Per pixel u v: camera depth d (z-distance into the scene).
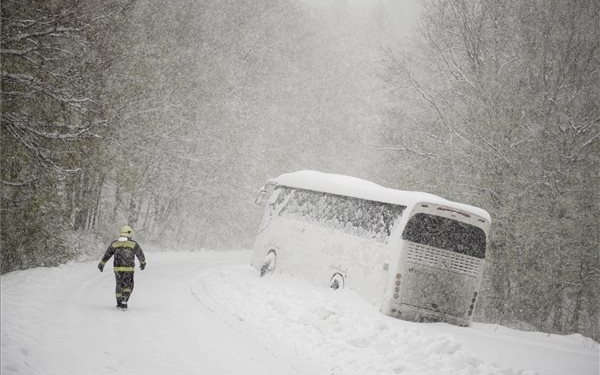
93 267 19.73
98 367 7.68
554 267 22.75
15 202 16.81
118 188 30.47
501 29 27.75
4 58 15.82
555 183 23.86
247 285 16.78
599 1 26.45
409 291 14.40
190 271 22.58
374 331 10.66
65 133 18.41
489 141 24.83
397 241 14.59
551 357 10.98
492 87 25.77
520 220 22.83
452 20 28.70
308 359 9.61
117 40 24.52
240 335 10.95
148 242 33.22
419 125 28.00
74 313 11.09
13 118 15.86
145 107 29.31
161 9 33.88
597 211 23.78
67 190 21.56
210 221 39.91
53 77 17.92
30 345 8.10
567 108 25.80
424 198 14.84
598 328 26.92
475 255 14.98
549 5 27.14
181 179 35.69
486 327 16.58
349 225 16.88
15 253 17.11
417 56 31.33
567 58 26.20
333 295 15.00
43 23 15.97
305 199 20.02
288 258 19.39
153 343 9.49
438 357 9.23
